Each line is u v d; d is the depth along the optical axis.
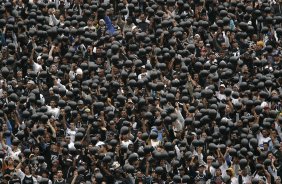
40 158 124.94
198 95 133.50
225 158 128.38
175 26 142.88
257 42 143.50
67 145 126.94
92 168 125.69
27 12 143.88
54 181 124.19
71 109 130.62
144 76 134.88
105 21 143.25
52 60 137.62
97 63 136.88
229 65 138.75
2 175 124.06
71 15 143.62
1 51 139.50
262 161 128.38
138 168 125.69
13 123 130.25
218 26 143.62
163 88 134.00
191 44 139.75
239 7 147.25
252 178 127.38
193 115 131.12
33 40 140.00
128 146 127.00
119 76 135.12
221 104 132.75
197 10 145.62
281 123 132.62
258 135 131.12
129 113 130.88
